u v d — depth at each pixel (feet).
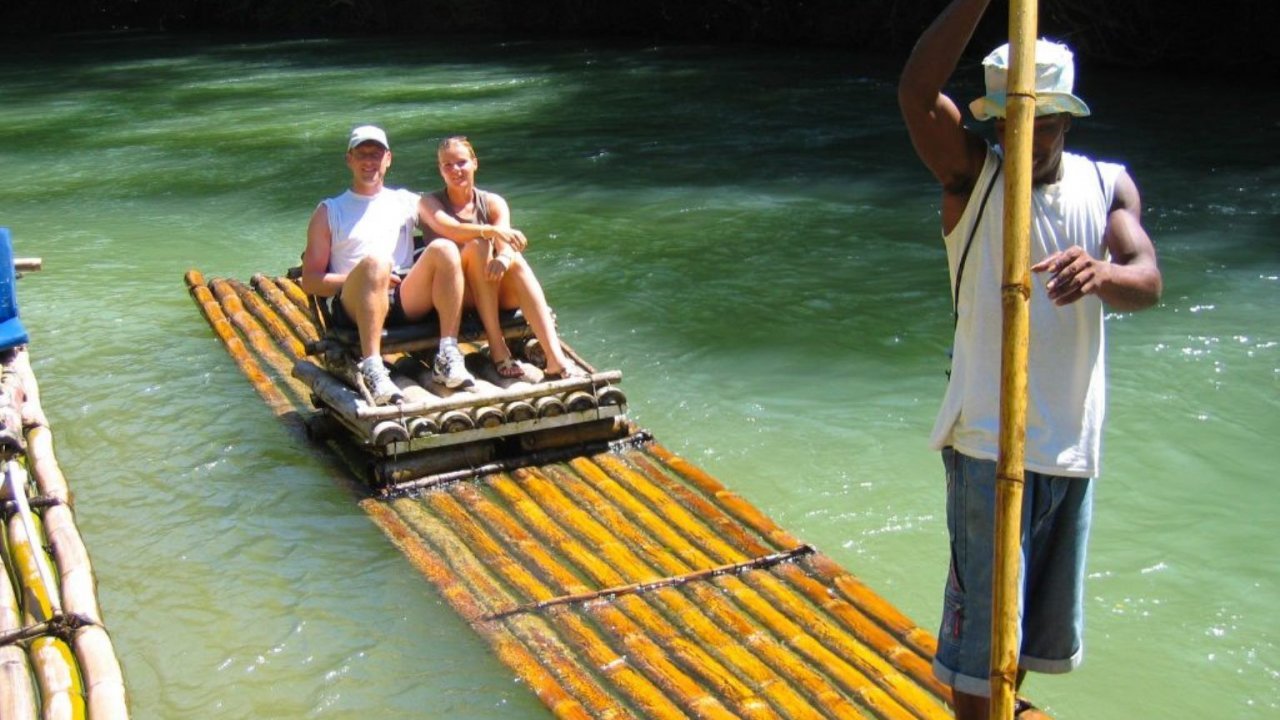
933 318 25.58
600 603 15.17
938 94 9.61
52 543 16.67
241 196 38.81
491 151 44.62
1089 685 13.89
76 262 31.68
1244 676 14.02
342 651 14.43
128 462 19.57
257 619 15.15
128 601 15.64
